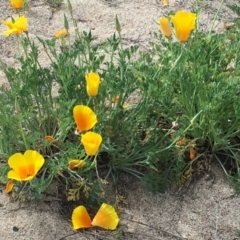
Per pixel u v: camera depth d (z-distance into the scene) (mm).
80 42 1236
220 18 1582
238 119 1230
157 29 1533
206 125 1231
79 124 1104
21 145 1194
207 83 1225
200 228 1171
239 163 1254
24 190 1167
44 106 1218
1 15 1531
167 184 1214
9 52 1431
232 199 1214
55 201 1170
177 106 1241
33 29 1500
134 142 1201
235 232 1171
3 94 1292
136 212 1180
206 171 1243
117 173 1222
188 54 1239
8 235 1118
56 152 1213
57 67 1226
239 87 1201
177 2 1619
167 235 1156
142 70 1217
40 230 1131
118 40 1327
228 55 1322
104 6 1588
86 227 1138
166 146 1221
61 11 1563
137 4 1605
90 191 1169
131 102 1314
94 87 1116
